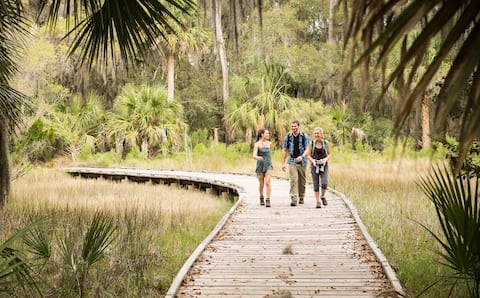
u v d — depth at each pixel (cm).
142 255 691
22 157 1769
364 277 588
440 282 588
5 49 739
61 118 3027
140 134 2992
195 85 4078
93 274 597
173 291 536
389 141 2638
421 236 792
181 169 2567
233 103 3186
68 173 2505
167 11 579
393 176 1567
